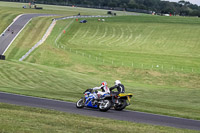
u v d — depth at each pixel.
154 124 15.16
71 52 86.88
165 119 17.17
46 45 89.69
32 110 16.00
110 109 19.78
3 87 31.41
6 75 42.31
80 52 88.75
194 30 132.12
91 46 101.62
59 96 26.00
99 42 110.31
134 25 144.00
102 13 197.25
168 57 87.81
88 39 114.44
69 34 119.56
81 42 107.69
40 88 35.62
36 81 40.53
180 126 15.25
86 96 19.17
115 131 11.52
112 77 62.22
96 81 47.06
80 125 12.12
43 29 114.38
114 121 14.41
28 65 55.25
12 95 23.50
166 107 23.73
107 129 11.78
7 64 50.75
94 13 192.38
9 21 117.50
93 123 12.84
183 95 38.47
